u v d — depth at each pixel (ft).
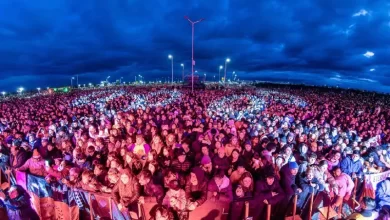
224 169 21.76
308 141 31.55
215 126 39.09
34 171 22.30
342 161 24.56
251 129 38.55
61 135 35.35
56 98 124.57
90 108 75.51
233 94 130.62
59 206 19.83
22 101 111.24
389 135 41.83
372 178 24.16
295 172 19.80
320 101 108.17
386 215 15.84
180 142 30.50
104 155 26.76
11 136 35.04
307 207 19.44
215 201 16.81
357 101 113.29
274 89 201.77
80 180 19.27
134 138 30.81
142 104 92.02
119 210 17.25
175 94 127.44
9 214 20.44
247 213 17.02
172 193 16.37
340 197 20.83
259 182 18.28
